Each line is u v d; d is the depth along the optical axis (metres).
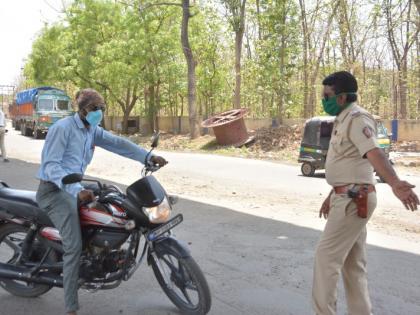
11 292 5.02
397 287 5.24
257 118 28.12
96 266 4.40
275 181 13.67
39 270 4.64
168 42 33.84
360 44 30.83
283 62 28.03
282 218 8.54
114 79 35.31
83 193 4.11
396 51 30.56
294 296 4.99
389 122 23.52
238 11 28.48
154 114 37.38
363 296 4.02
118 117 44.09
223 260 6.13
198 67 35.84
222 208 9.38
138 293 5.07
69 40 39.56
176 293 4.59
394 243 7.00
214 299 4.90
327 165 3.91
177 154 22.83
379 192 11.55
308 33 29.84
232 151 23.38
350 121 3.71
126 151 4.73
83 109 4.38
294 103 29.62
